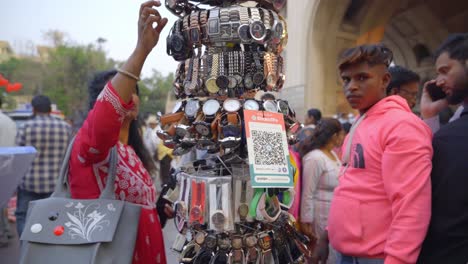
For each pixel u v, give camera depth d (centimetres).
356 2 1196
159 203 187
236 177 134
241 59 133
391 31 1770
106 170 157
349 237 157
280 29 141
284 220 143
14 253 477
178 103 143
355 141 166
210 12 134
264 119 131
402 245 135
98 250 141
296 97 1148
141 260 161
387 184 145
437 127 202
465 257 130
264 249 134
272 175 127
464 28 1566
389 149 145
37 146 402
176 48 141
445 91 151
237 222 133
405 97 224
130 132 198
